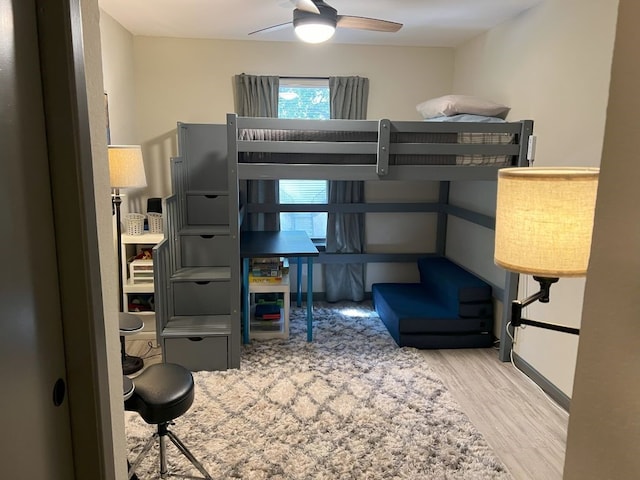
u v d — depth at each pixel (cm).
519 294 333
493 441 249
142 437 246
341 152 308
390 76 456
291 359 341
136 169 318
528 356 322
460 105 352
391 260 481
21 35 76
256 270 375
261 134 311
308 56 445
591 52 263
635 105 61
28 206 78
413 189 480
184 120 441
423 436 251
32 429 80
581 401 72
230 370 322
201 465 214
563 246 123
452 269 423
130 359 333
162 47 428
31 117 79
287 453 235
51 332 86
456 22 366
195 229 380
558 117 294
